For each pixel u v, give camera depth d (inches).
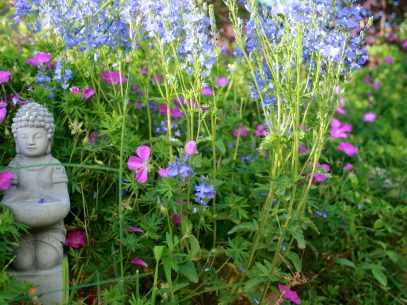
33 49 50.7
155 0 38.0
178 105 54.2
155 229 38.1
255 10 35.1
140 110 51.6
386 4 130.6
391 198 58.4
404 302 46.8
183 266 36.3
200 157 37.9
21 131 35.0
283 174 39.5
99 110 42.4
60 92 44.1
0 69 46.3
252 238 45.3
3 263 33.9
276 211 37.5
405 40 125.9
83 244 39.0
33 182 35.3
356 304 46.3
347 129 60.5
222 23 88.7
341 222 50.9
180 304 37.9
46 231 35.8
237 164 52.5
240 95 57.6
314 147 37.4
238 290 40.2
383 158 65.8
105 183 43.5
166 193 37.4
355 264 48.1
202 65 39.1
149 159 38.2
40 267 35.9
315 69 38.6
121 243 35.5
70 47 42.1
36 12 46.7
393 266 50.6
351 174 54.9
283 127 38.2
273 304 41.9
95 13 41.4
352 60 36.3
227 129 52.7
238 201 41.8
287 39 35.2
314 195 53.1
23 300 32.6
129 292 39.5
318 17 35.6
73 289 33.3
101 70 46.5
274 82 37.0
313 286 46.6
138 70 52.1
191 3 36.8
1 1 55.1
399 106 93.3
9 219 32.2
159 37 39.3
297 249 47.5
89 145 39.7
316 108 41.9
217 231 45.6
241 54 49.1
